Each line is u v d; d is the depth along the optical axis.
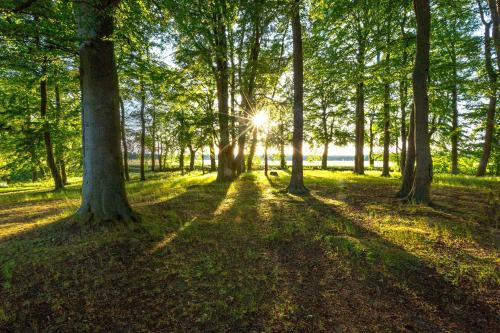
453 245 5.39
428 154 8.95
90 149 6.36
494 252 5.04
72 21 7.36
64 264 4.66
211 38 13.57
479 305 3.64
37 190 19.50
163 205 9.29
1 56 5.89
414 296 3.88
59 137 19.55
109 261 4.80
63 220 6.76
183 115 16.31
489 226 6.52
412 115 10.15
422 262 4.67
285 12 10.09
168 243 5.71
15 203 11.98
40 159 21.28
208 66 15.14
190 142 15.98
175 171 40.69
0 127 15.36
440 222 6.81
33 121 15.91
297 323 3.41
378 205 8.98
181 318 3.52
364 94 21.25
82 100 6.39
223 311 3.64
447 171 29.58
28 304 3.73
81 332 3.27
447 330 3.25
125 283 4.24
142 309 3.68
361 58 14.25
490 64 15.89
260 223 7.17
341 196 10.88
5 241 5.78
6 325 3.36
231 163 17.08
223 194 11.80
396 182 15.47
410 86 18.11
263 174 21.86
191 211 8.49
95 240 5.48
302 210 8.40
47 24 5.89
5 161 24.31
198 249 5.52
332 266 4.77
